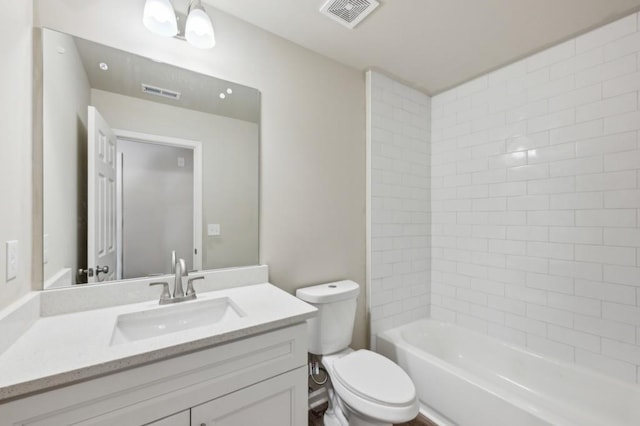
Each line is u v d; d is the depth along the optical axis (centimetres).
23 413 63
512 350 184
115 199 123
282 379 103
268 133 161
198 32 125
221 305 127
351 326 169
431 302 239
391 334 200
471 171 213
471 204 213
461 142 220
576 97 162
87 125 115
